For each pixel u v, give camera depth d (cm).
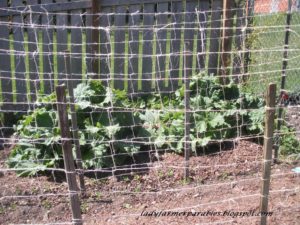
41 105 491
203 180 431
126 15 566
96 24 560
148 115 501
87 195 407
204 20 580
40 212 385
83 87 462
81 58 569
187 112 420
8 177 428
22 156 440
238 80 576
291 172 446
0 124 552
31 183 418
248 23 574
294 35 630
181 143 465
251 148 477
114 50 575
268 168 316
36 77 571
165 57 584
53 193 407
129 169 436
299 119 545
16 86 568
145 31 571
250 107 514
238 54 576
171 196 409
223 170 444
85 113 452
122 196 408
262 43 620
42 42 560
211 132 477
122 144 445
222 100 510
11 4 543
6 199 396
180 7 571
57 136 434
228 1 562
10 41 511
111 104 453
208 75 558
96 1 549
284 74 462
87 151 440
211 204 391
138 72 586
